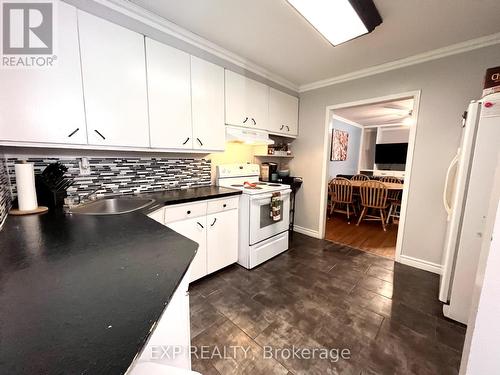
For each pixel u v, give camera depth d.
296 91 3.10
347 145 5.84
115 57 1.47
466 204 1.45
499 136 1.33
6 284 0.59
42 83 1.23
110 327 0.44
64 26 1.27
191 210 1.83
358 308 1.67
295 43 1.96
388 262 2.44
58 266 0.70
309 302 1.73
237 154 2.85
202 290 1.89
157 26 1.66
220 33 1.82
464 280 1.47
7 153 1.39
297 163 3.31
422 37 1.84
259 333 1.42
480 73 1.88
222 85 2.11
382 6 1.47
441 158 2.13
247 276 2.12
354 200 4.33
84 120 1.38
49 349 0.38
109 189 1.81
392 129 6.23
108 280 0.62
